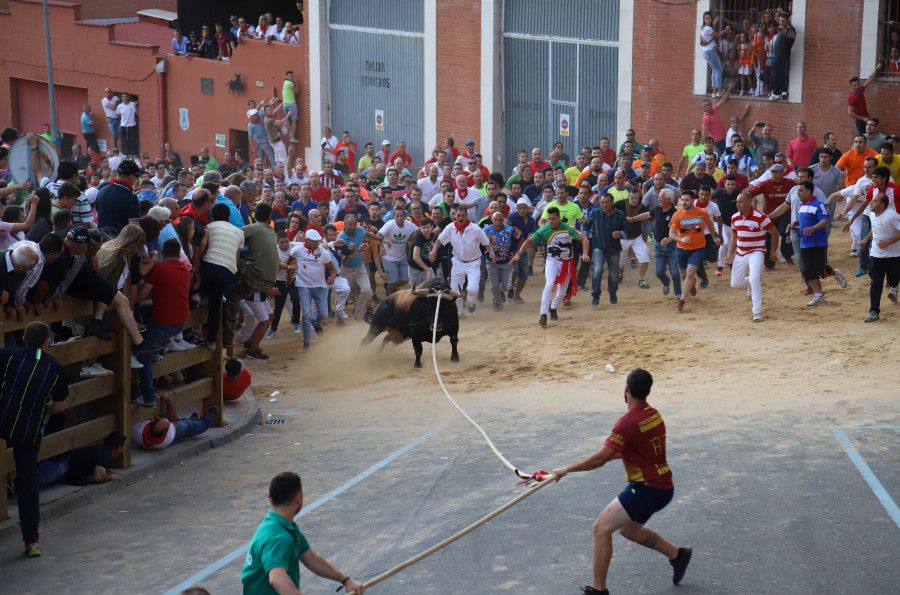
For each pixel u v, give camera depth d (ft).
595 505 34.04
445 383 53.72
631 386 27.73
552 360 56.13
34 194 44.16
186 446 43.21
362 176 94.38
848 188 66.23
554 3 99.86
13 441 32.58
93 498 38.19
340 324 66.44
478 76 105.19
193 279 44.11
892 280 56.70
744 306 63.10
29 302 35.96
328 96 119.03
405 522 33.88
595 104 99.04
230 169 99.50
